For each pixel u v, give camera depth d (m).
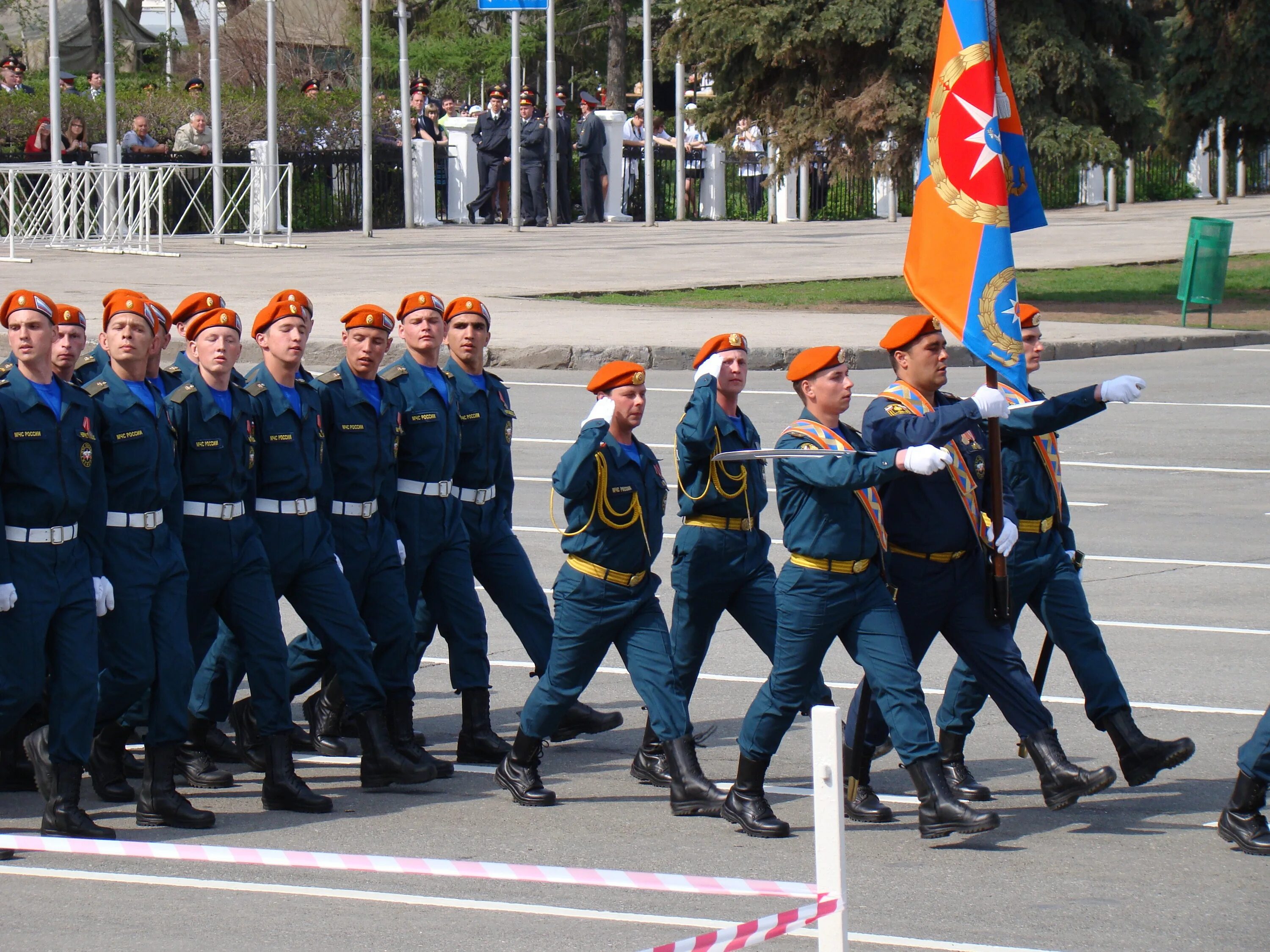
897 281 53.16
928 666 19.05
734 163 83.75
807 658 13.66
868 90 44.84
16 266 52.19
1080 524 25.72
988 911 11.95
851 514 13.49
